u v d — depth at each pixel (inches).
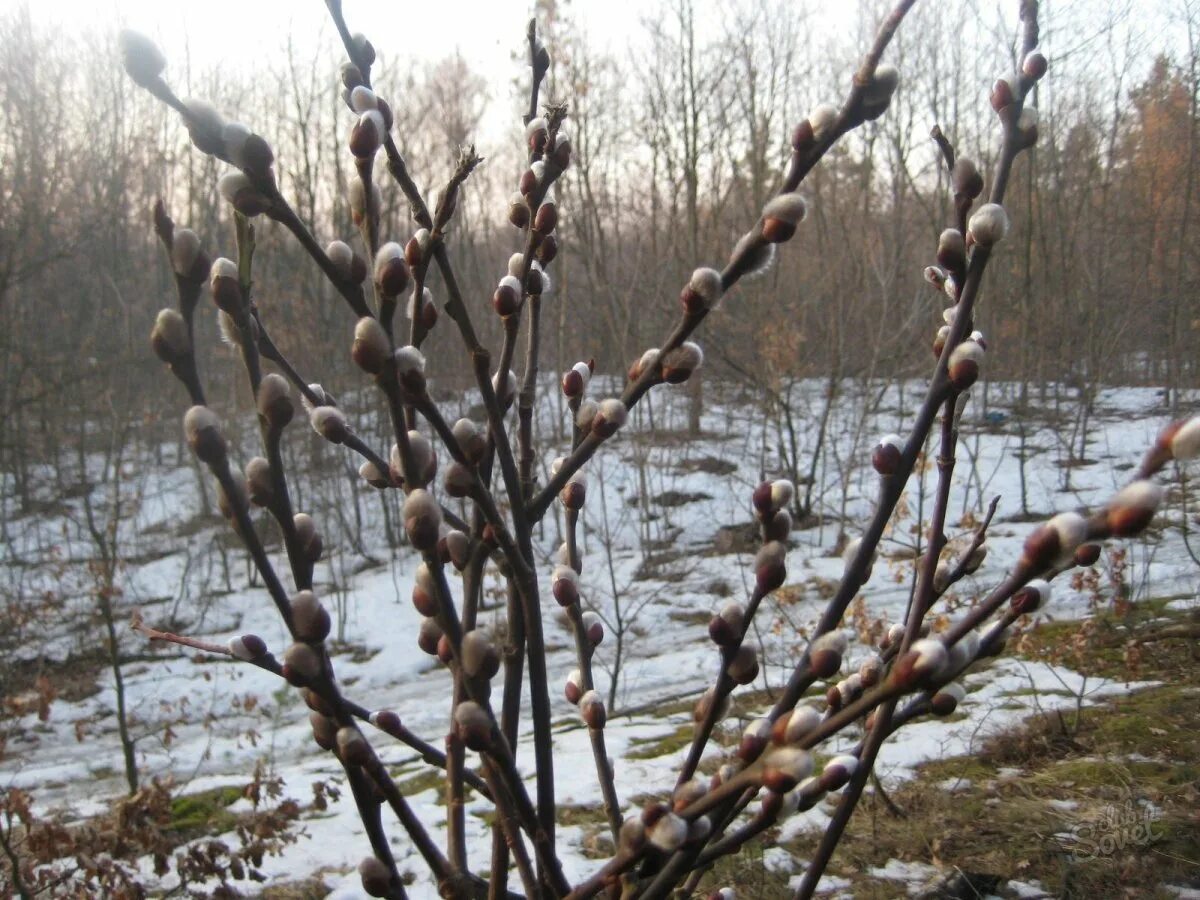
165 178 747.4
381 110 52.6
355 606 502.0
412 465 45.6
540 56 59.8
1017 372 729.0
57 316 666.8
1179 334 652.7
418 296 52.0
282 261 686.5
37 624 445.1
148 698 405.7
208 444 41.5
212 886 205.0
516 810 49.8
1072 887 165.3
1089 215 779.4
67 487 648.4
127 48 39.6
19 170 645.3
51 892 184.2
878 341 544.4
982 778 213.5
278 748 350.0
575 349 637.9
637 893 50.7
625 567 509.7
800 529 555.8
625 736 284.5
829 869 182.1
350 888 197.3
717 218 714.8
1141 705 243.0
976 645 42.2
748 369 626.2
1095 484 586.6
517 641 57.6
